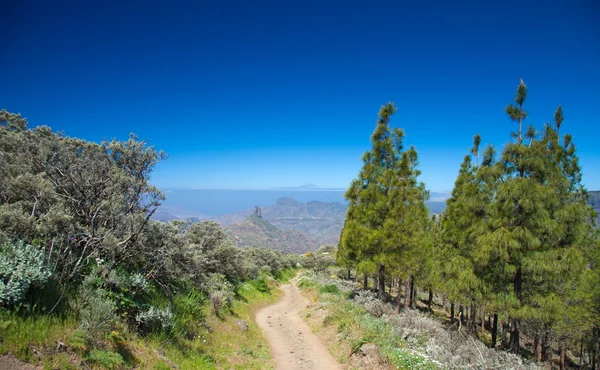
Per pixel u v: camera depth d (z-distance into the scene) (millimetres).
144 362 6227
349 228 17297
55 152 7562
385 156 17797
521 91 12406
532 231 11789
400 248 16453
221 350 9875
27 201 7031
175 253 9203
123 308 7211
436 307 38156
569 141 14867
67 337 5176
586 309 12867
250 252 38531
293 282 40344
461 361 9625
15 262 5145
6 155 8609
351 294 23094
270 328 15766
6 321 4586
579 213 11195
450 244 15969
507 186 11789
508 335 25531
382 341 10703
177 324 8938
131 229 7785
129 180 7910
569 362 23469
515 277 12352
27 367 4277
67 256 6895
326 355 11547
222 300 13445
